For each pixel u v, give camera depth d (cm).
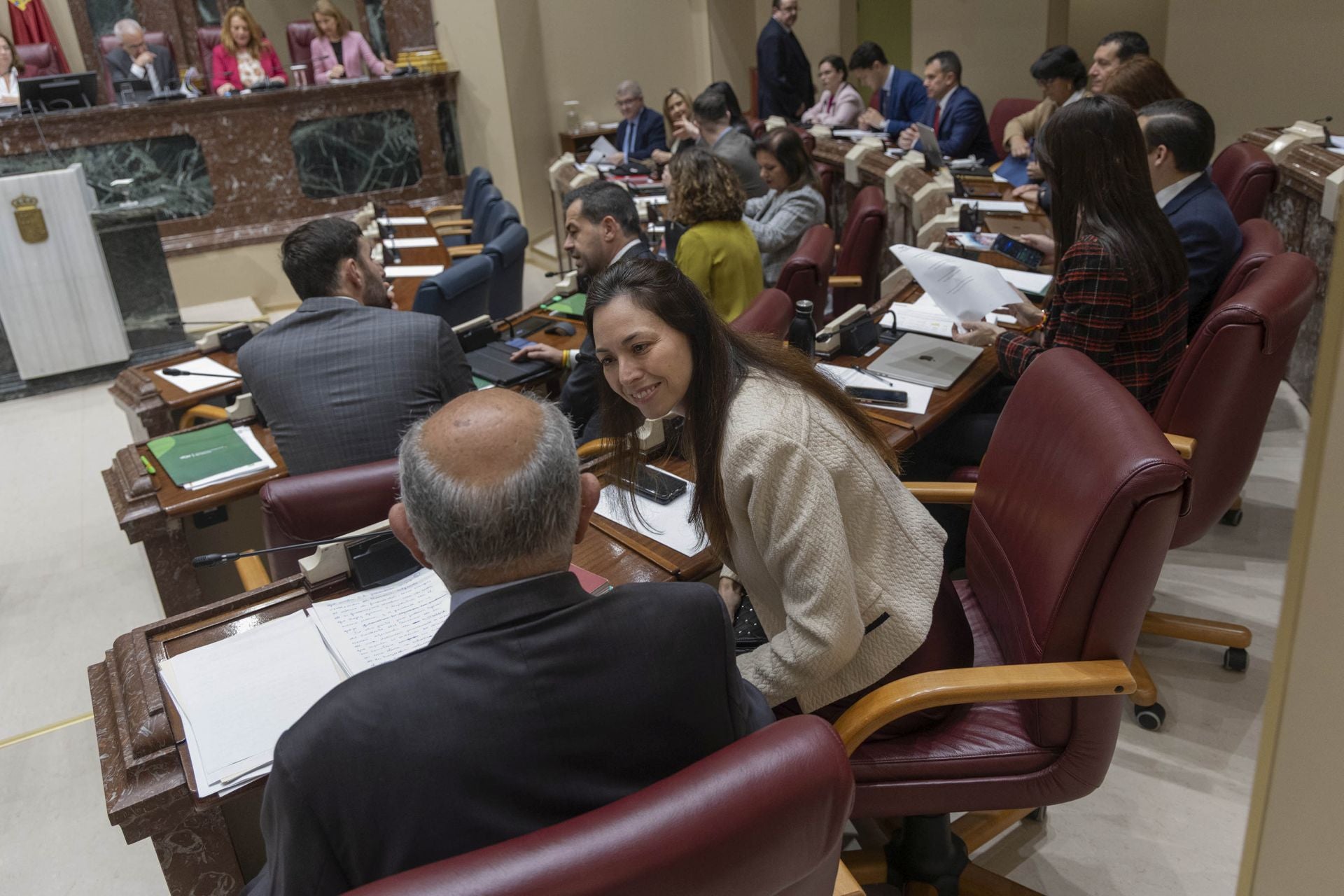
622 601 95
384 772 86
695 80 883
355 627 152
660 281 138
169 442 259
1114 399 145
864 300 395
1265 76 557
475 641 90
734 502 140
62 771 255
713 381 141
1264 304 193
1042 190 405
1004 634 161
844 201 563
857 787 152
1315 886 58
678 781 87
